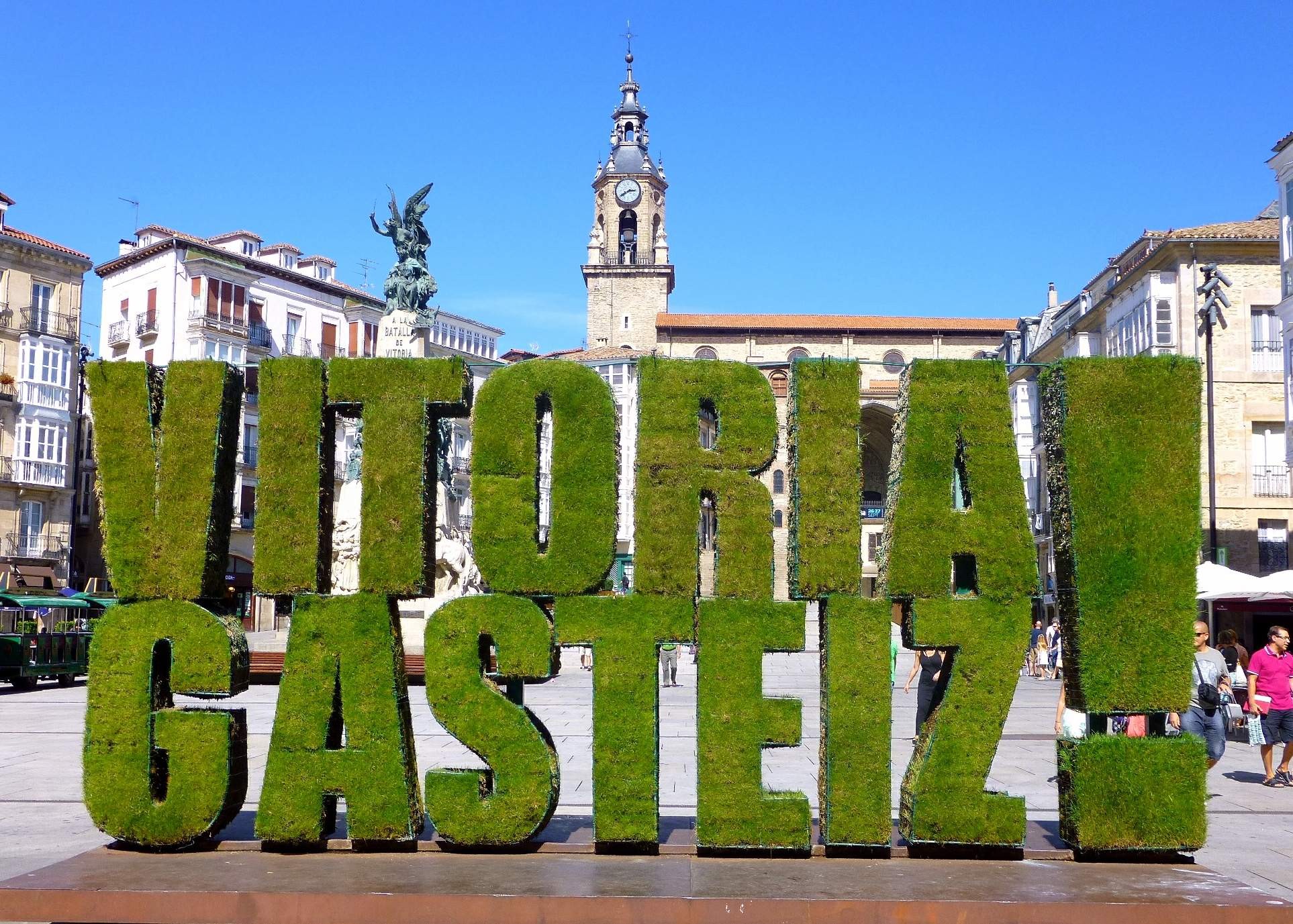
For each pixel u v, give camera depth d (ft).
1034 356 217.36
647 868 33.09
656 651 35.09
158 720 35.24
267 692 96.37
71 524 195.11
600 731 34.91
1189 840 33.88
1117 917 29.32
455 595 115.55
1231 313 153.58
